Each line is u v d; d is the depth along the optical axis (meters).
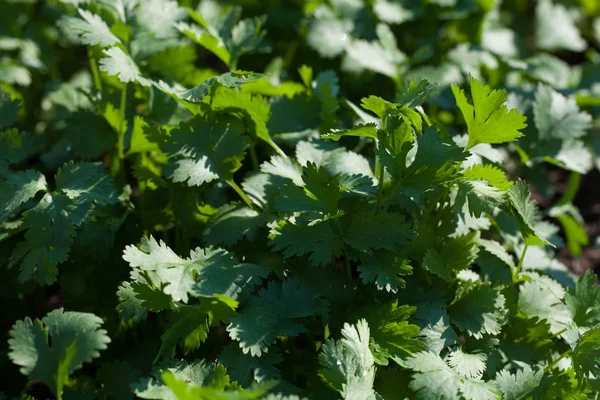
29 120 0.97
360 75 0.98
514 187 0.79
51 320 0.75
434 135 0.78
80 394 0.77
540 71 0.99
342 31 0.98
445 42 1.03
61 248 0.78
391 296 0.80
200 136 0.81
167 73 0.88
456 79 0.96
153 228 0.85
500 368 0.79
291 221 0.80
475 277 0.81
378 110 0.78
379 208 0.80
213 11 1.00
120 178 0.86
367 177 0.81
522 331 0.81
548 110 0.89
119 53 0.82
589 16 1.22
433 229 0.81
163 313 0.81
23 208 0.84
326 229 0.79
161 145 0.81
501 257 0.82
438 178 0.78
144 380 0.75
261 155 0.91
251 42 0.87
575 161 0.88
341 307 0.79
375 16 0.99
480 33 1.02
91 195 0.79
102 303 0.82
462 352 0.78
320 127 0.86
